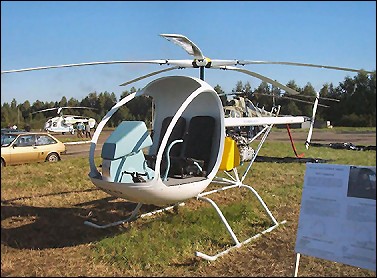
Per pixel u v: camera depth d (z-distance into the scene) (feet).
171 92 14.97
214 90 13.33
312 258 11.86
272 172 27.55
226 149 14.35
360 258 8.33
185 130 14.64
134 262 11.48
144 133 12.33
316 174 9.35
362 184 8.66
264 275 10.68
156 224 14.82
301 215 9.27
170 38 12.73
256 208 17.34
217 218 15.40
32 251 12.41
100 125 13.02
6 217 15.90
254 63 14.29
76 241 13.39
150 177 12.33
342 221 8.70
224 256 11.93
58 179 25.05
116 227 14.87
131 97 13.73
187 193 12.27
